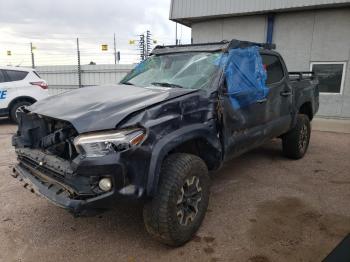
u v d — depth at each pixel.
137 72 4.32
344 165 5.34
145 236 3.15
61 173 2.65
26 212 3.66
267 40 10.94
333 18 9.97
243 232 3.18
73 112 2.74
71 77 16.03
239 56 3.82
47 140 2.89
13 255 2.85
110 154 2.43
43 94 9.90
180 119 2.84
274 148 6.37
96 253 2.87
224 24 11.63
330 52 10.20
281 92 4.62
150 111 2.65
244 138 3.76
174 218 2.73
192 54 3.97
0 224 3.38
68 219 3.50
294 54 10.73
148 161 2.54
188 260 2.75
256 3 10.37
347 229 3.23
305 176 4.80
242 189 4.29
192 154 3.07
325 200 3.93
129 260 2.76
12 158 5.79
